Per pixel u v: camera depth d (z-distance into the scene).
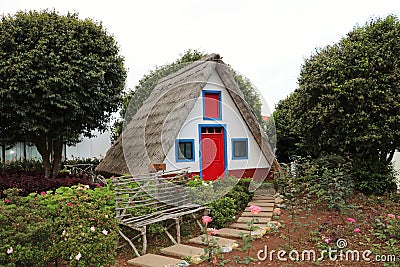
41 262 4.78
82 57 11.61
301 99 11.12
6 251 4.48
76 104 11.36
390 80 9.76
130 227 6.02
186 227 7.12
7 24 11.34
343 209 7.90
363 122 9.77
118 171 10.25
